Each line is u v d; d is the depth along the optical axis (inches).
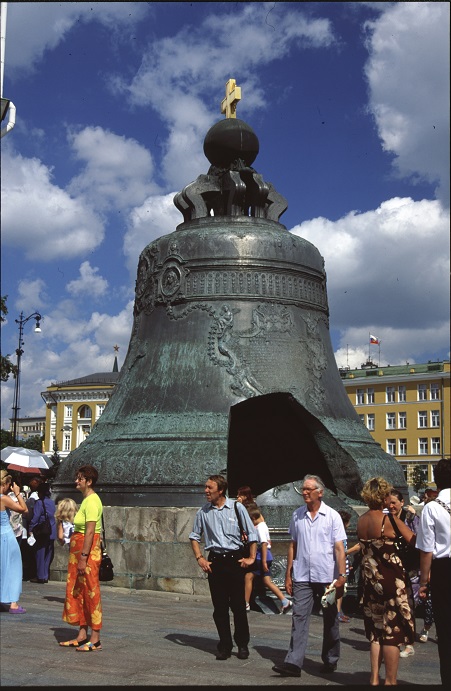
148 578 441.7
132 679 250.1
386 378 2743.6
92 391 3026.6
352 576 421.4
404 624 244.8
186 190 549.6
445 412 2615.7
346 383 2842.0
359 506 484.4
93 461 486.9
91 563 296.5
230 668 273.0
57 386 3085.6
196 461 456.8
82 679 247.6
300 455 532.7
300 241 533.0
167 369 502.9
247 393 485.7
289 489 458.0
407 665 295.9
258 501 450.6
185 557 436.1
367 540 253.4
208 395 487.2
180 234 527.5
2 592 362.6
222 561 291.1
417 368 2728.8
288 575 281.6
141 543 446.9
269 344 501.7
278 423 528.4
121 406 513.3
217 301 507.8
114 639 313.1
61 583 483.2
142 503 457.4
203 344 500.7
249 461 536.7
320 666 284.7
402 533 251.3
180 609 395.2
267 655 296.0
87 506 300.2
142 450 472.4
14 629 327.3
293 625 272.7
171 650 296.5
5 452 684.1
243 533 294.2
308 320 521.3
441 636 244.5
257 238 515.8
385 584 245.9
